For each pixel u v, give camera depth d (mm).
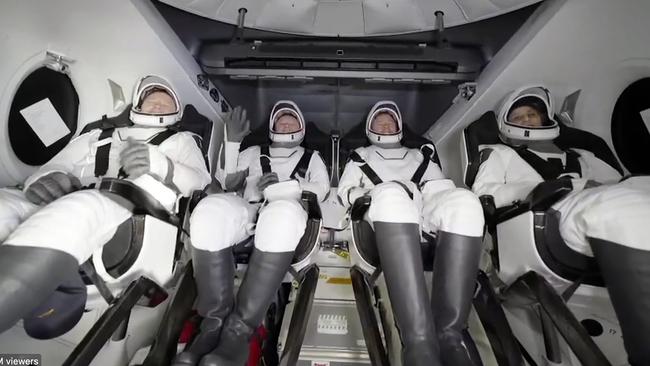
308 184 1898
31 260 891
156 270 1291
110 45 1915
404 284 1098
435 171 2031
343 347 1410
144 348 1326
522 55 1932
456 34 2078
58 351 1290
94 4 1760
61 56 1851
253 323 1185
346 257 1999
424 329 1066
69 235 956
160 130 1779
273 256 1192
